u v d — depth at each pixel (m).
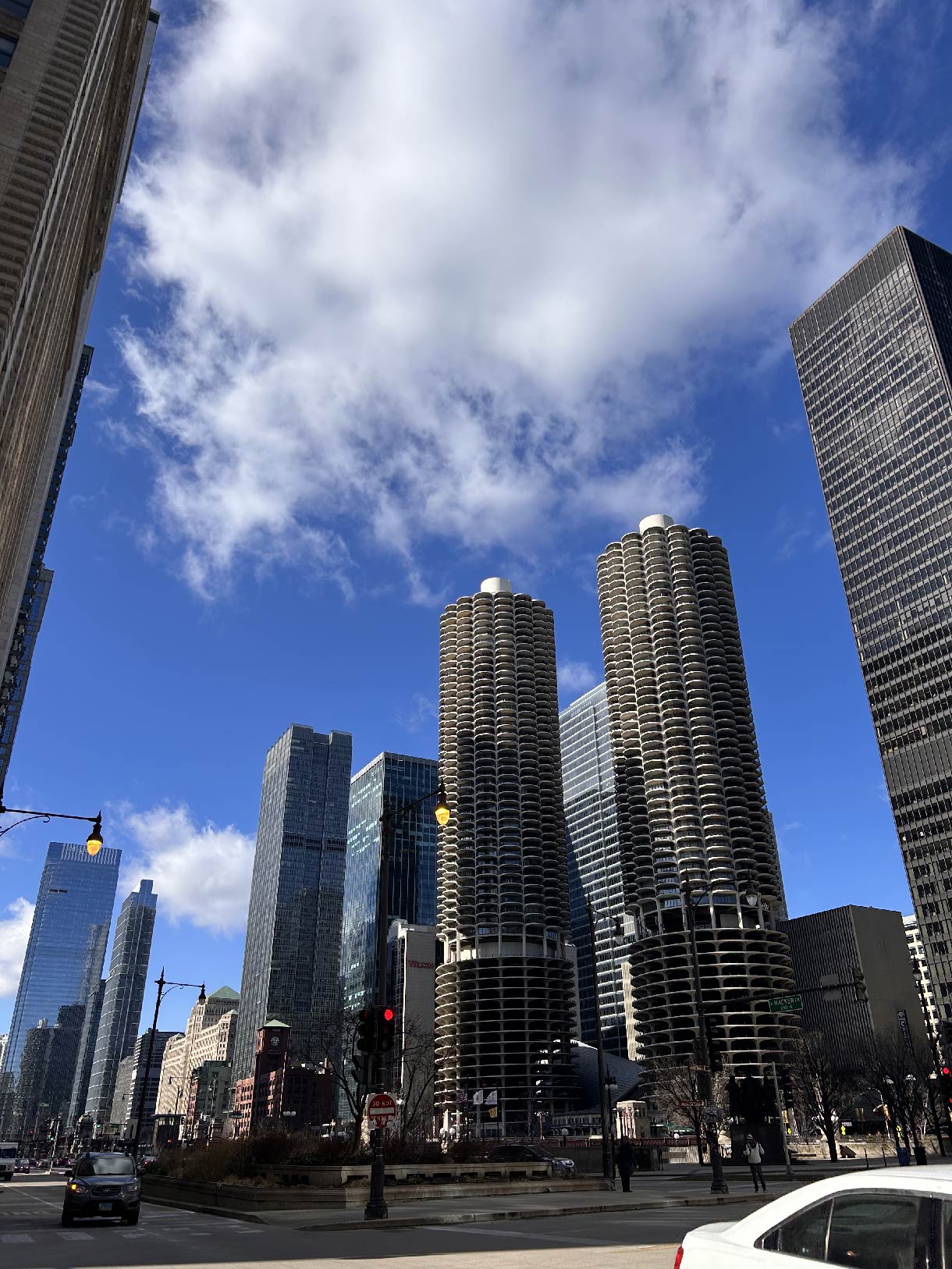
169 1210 28.94
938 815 159.00
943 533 169.00
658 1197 27.94
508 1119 143.62
